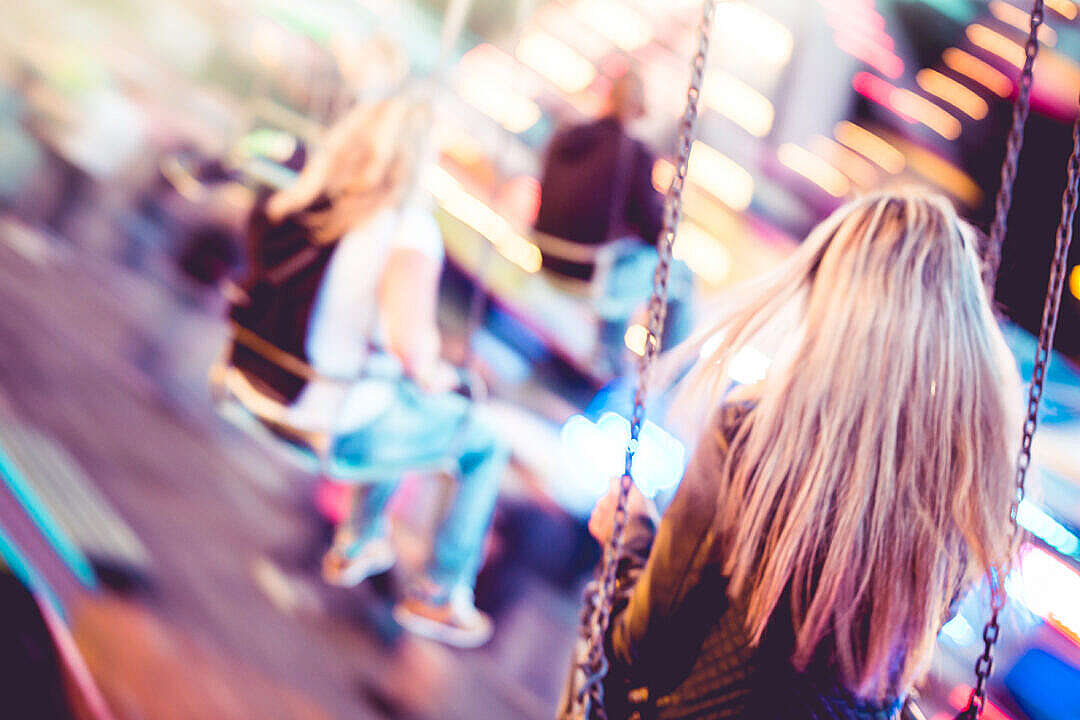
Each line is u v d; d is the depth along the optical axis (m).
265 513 3.04
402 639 2.65
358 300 2.31
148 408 3.39
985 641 1.19
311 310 2.31
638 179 2.97
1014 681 2.59
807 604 1.10
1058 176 4.21
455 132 4.20
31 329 3.61
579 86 4.11
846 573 1.08
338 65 2.91
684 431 1.26
